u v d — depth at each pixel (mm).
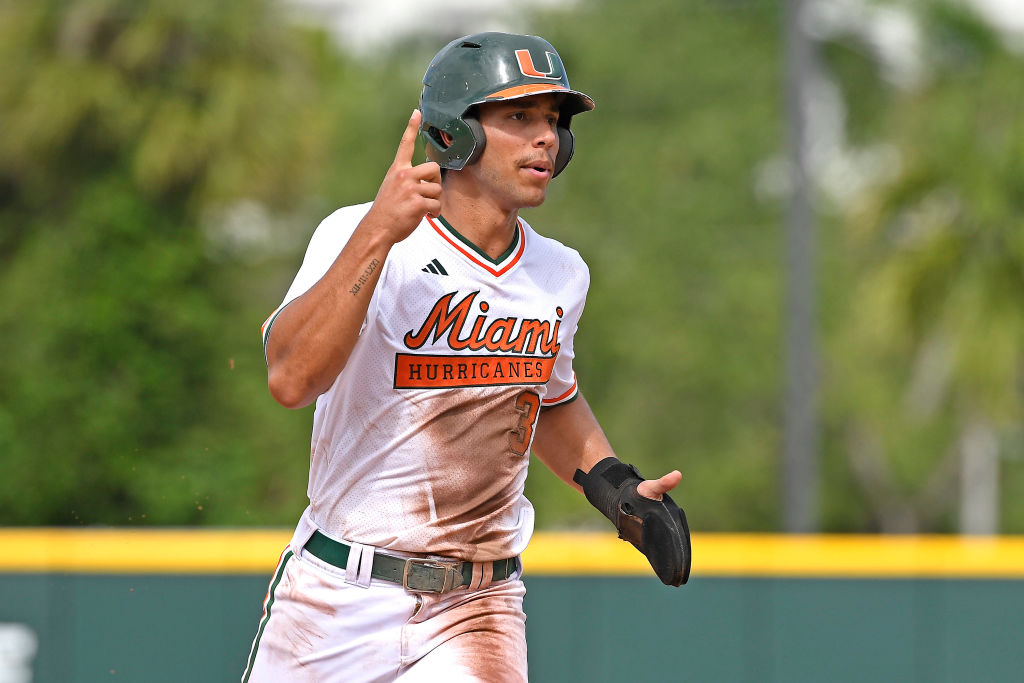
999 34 71312
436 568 10156
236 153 56938
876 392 74625
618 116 74875
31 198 57000
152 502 52875
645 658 22391
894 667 22297
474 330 9930
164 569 22219
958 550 22516
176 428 54594
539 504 63469
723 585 22484
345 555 10148
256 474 55188
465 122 9664
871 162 77250
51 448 52375
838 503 80250
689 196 73062
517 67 9734
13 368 53219
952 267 67188
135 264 55219
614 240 73250
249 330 58062
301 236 62906
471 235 9969
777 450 71500
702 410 72250
